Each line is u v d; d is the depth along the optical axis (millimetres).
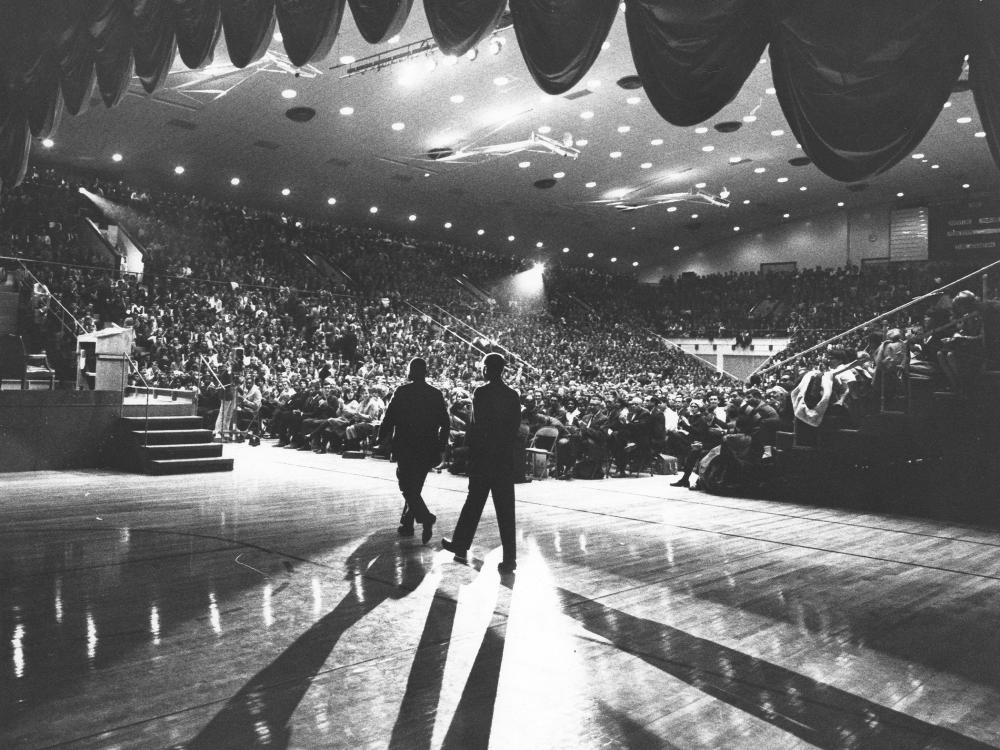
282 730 2729
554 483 10773
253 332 23000
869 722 2908
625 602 4535
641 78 6539
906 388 8391
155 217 28219
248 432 17031
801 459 9094
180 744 2596
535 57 7031
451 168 27812
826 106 5691
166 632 3811
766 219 39531
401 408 6031
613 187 31000
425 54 17812
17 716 2793
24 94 11992
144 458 10602
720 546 6305
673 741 2715
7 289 15352
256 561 5406
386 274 35031
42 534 6250
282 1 8523
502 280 42438
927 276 34906
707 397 13820
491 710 2951
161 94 20094
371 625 3986
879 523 7648
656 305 44312
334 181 28906
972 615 4383
